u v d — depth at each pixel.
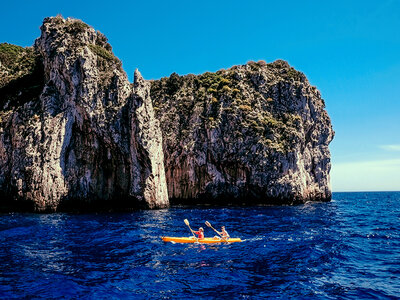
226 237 18.44
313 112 60.66
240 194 51.22
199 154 53.19
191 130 54.91
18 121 38.16
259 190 50.12
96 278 11.23
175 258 14.14
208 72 65.94
